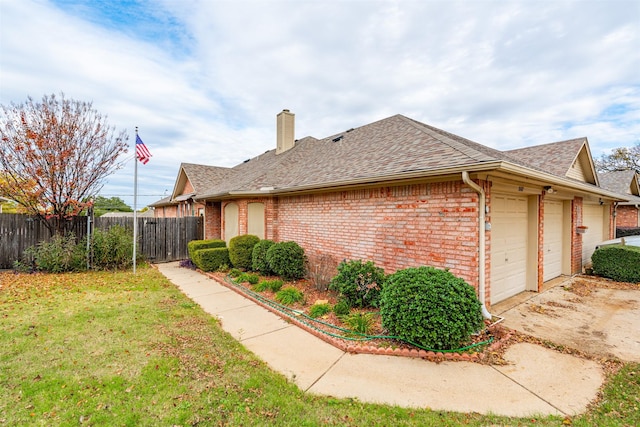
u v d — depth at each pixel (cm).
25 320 539
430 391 351
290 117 1605
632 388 351
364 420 299
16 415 290
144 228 1290
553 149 1198
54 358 404
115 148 1127
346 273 627
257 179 1180
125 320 553
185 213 1989
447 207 563
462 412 312
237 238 1027
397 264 656
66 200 1027
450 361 419
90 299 685
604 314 599
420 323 432
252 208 1151
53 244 984
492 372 390
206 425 286
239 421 293
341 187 753
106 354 418
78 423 282
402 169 604
